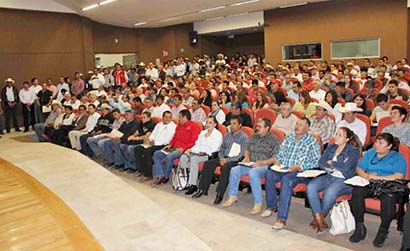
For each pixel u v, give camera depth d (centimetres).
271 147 422
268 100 679
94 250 208
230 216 398
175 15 1394
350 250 314
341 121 477
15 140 920
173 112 691
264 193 461
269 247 327
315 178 360
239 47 1878
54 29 1202
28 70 1143
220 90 862
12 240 227
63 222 250
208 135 480
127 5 1138
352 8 1241
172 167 506
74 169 403
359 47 1249
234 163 436
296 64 1359
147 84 1091
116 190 319
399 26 1157
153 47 1712
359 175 352
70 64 1253
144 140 588
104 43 1500
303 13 1352
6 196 312
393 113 423
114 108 731
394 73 836
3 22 1083
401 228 322
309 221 378
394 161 337
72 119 807
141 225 241
